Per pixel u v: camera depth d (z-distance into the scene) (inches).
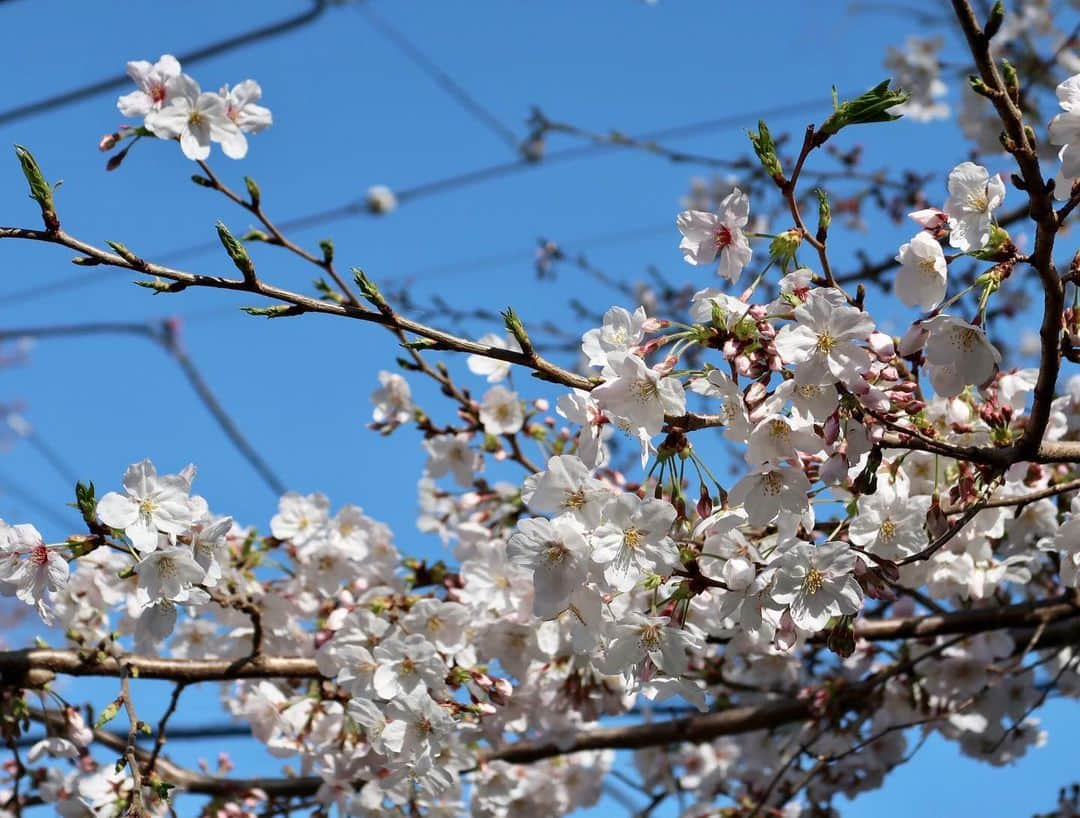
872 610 220.1
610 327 119.5
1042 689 224.2
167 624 136.9
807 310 108.2
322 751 182.2
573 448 189.5
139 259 113.5
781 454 116.1
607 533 116.3
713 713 205.2
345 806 177.3
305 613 189.0
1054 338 109.3
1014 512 163.2
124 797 172.2
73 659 162.2
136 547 132.4
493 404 191.2
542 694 181.8
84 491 132.5
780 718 201.8
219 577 137.3
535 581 118.5
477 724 173.8
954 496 139.9
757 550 126.5
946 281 112.6
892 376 117.0
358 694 157.8
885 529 124.5
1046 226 102.6
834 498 133.8
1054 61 310.0
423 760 149.5
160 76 138.6
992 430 135.0
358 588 188.2
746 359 113.3
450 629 165.0
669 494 134.3
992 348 109.6
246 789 198.2
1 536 133.6
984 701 207.8
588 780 227.3
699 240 121.9
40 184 111.3
